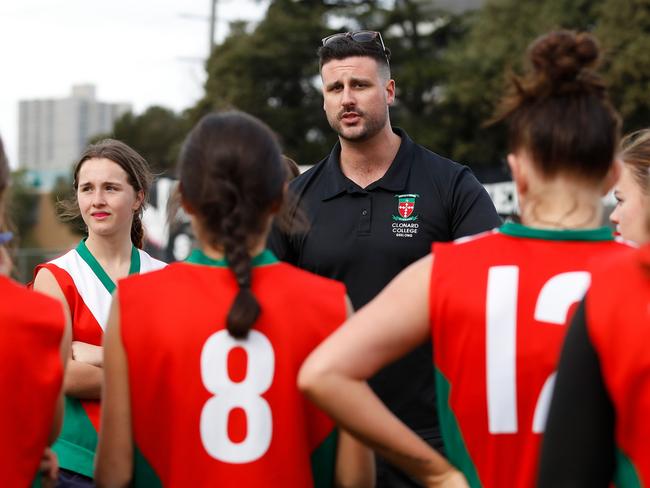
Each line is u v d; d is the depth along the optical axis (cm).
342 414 204
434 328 208
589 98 204
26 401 222
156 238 1656
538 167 206
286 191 246
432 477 211
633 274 182
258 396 226
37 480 249
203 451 225
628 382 178
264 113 3366
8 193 241
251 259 234
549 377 201
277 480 225
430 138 2894
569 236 207
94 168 402
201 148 231
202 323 226
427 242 390
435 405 371
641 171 323
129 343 228
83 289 393
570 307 201
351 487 240
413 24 3281
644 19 2333
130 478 238
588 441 181
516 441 203
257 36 3384
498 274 206
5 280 225
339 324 234
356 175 401
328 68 397
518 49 2633
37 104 12050
